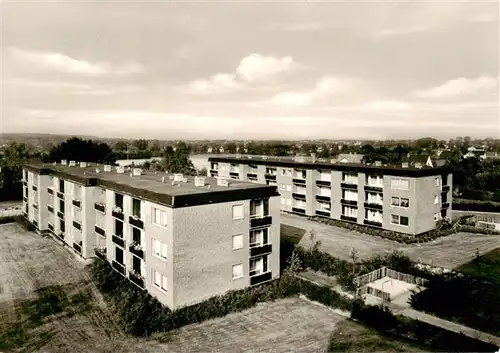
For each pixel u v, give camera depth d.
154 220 28.92
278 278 33.25
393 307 29.09
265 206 32.09
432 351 22.91
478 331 24.95
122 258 34.12
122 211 33.38
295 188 63.28
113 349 23.41
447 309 28.31
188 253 27.44
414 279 32.44
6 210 63.53
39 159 100.44
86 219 38.25
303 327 26.16
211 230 28.50
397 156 100.50
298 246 41.75
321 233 51.44
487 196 79.31
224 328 25.95
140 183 34.38
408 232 48.59
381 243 46.59
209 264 28.55
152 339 24.58
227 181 36.31
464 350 22.62
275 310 28.72
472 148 165.75
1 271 36.19
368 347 23.45
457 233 51.41
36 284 33.25
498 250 43.19
